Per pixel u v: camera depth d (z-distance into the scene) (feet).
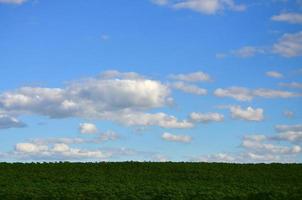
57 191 159.84
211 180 190.08
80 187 167.22
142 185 173.88
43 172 200.54
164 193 158.61
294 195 160.45
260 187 175.22
